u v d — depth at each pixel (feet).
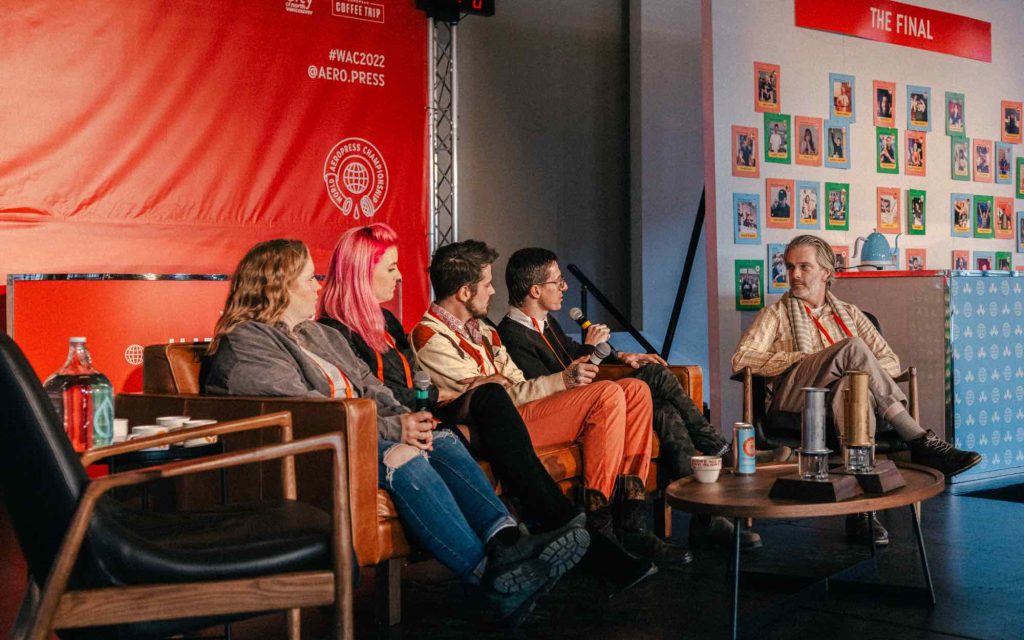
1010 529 12.59
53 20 15.40
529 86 23.00
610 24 24.29
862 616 8.82
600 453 10.20
